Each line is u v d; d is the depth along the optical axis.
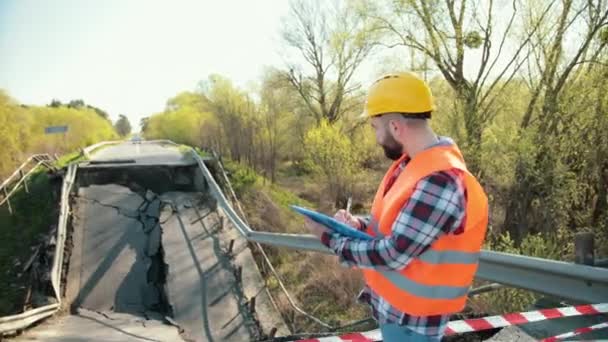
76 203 17.83
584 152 12.50
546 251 9.35
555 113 13.08
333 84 30.94
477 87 16.62
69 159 24.86
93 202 18.28
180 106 58.78
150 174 20.91
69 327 10.30
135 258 14.84
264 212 19.31
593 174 12.55
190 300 12.12
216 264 13.92
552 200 12.44
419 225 1.52
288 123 30.28
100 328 10.27
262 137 28.30
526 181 13.25
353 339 2.45
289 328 11.34
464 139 15.32
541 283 3.56
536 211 13.17
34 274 13.02
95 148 32.44
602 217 11.95
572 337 3.02
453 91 17.55
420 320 1.64
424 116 1.67
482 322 2.71
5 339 8.34
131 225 16.83
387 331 1.76
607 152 12.09
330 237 1.77
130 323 10.92
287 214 20.27
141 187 20.44
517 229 13.45
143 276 14.02
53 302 11.80
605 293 3.11
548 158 13.02
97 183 20.34
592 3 12.84
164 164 21.12
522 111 15.28
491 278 3.97
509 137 13.61
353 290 12.91
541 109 14.03
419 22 18.00
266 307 12.01
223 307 11.86
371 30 19.03
